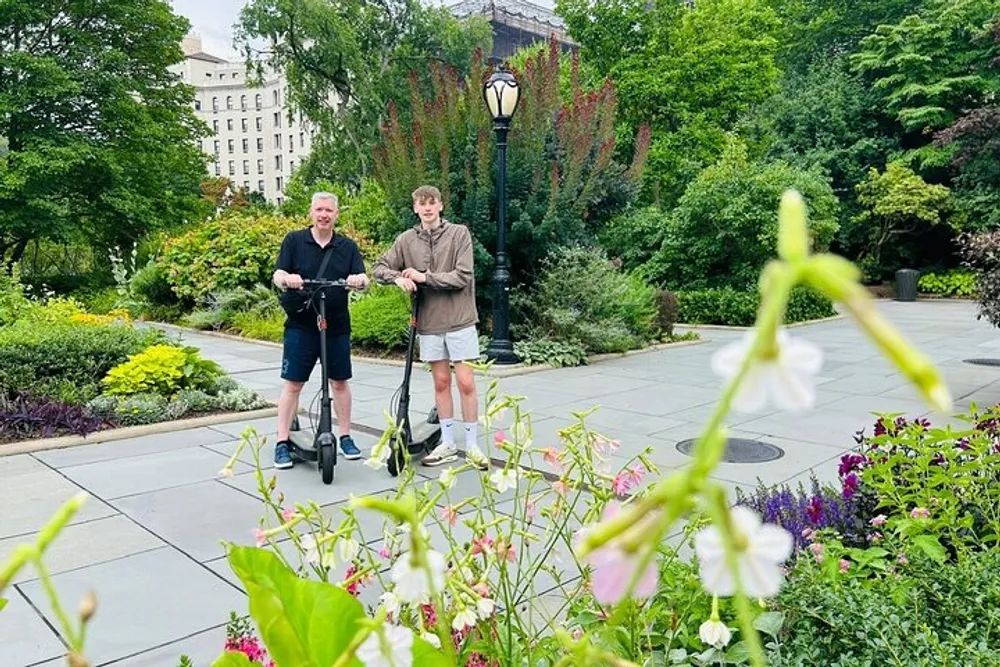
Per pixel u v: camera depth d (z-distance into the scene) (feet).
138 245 64.39
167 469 14.29
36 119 60.44
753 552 1.30
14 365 18.97
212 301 43.75
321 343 13.74
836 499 9.38
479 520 5.15
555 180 29.19
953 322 45.21
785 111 74.64
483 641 4.82
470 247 13.99
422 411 19.99
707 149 64.54
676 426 17.94
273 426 18.25
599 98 32.09
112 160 61.46
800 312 46.98
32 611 8.39
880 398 21.17
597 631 4.99
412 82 31.04
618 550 1.28
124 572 9.47
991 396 21.12
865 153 71.05
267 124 269.64
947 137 53.26
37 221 58.80
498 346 27.50
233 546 2.86
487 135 29.25
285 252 14.11
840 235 70.28
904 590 6.32
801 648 5.67
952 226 65.21
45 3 61.16
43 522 11.40
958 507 7.85
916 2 78.18
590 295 30.53
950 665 5.25
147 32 66.49
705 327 44.75
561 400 21.31
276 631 2.58
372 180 54.65
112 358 21.04
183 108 71.67
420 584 2.29
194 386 20.63
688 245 50.01
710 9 65.16
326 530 4.96
